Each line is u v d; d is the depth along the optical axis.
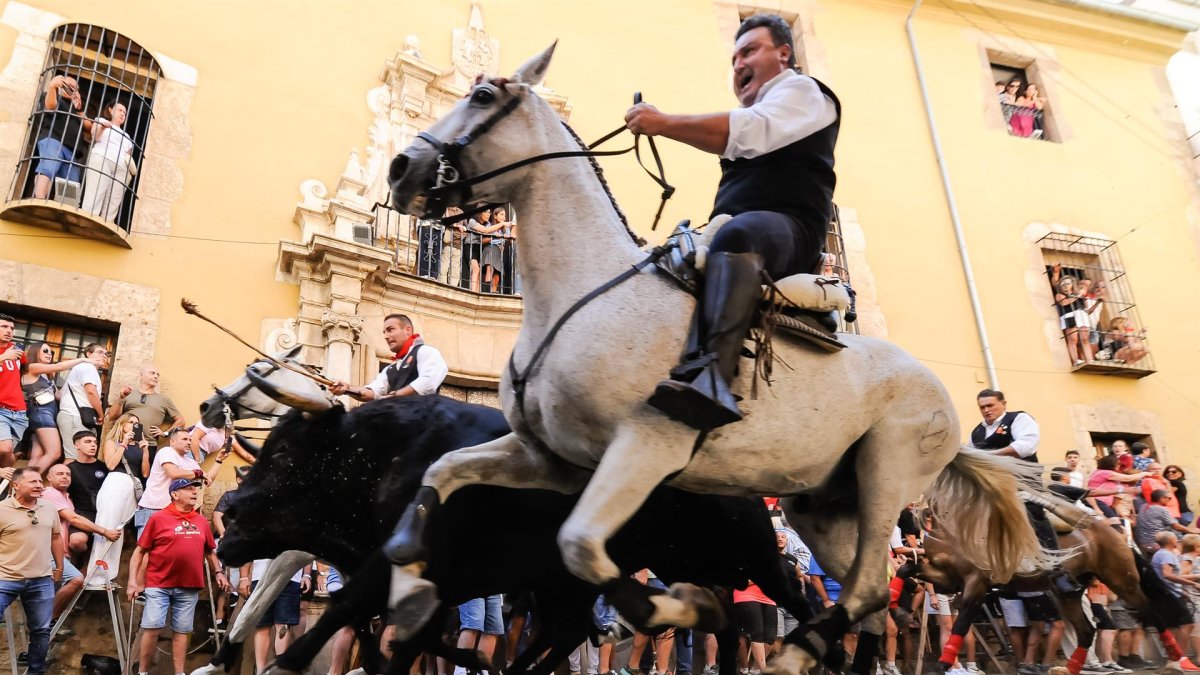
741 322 2.79
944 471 3.81
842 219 13.19
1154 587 6.18
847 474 3.48
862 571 3.16
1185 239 15.21
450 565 3.48
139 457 6.98
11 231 8.09
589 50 12.76
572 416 2.77
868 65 14.77
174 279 8.75
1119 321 13.77
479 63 11.73
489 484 3.22
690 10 13.88
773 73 3.53
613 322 2.78
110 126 8.74
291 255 8.97
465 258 10.49
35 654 5.38
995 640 8.15
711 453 2.86
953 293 13.31
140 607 6.57
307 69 10.49
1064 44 16.39
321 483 3.81
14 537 5.36
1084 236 14.46
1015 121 15.56
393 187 3.02
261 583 4.24
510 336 10.08
